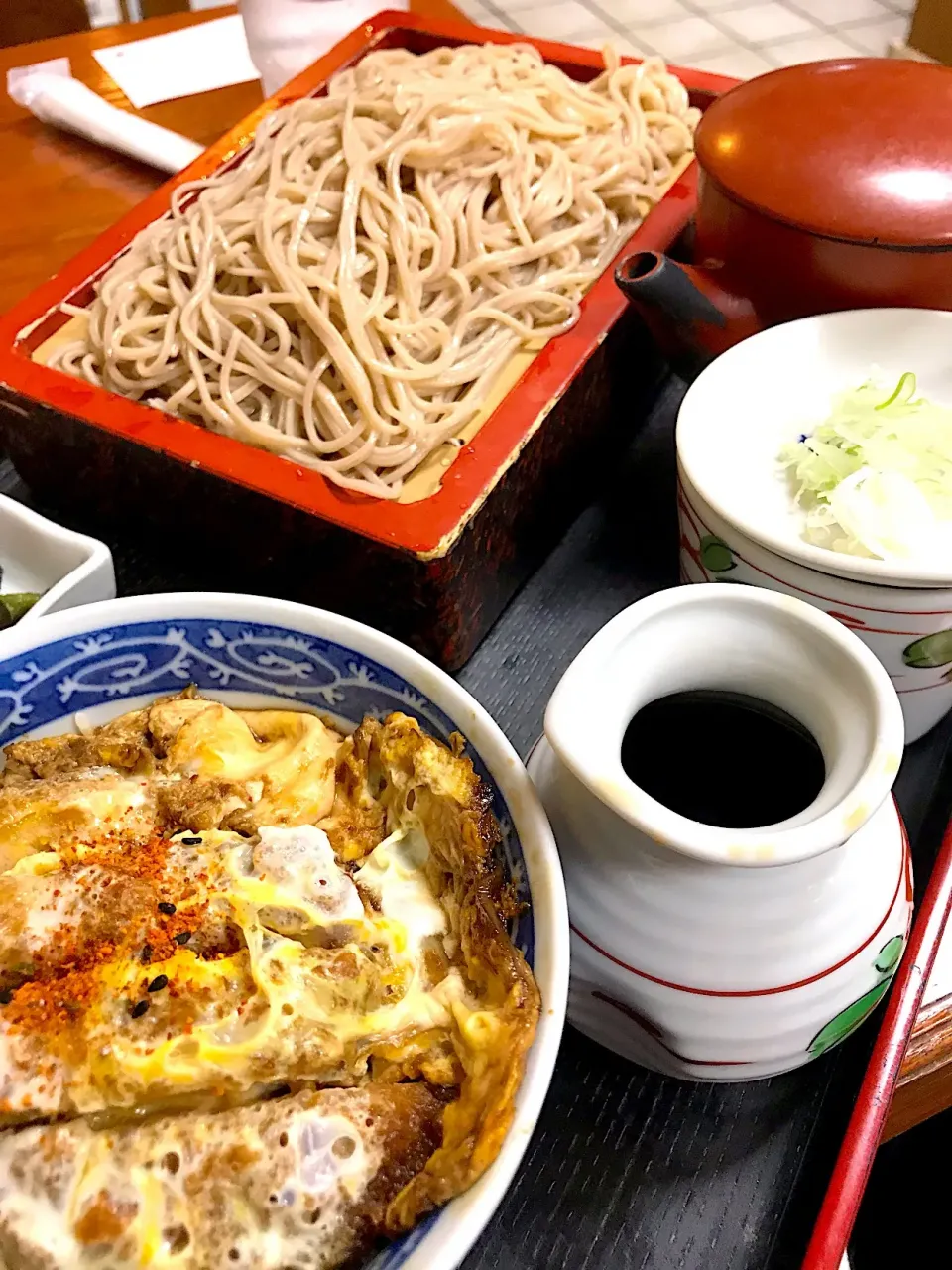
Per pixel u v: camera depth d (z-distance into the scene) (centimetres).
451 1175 18
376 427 32
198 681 26
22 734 25
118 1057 18
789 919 20
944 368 31
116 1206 17
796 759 22
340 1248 18
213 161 40
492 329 36
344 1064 19
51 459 34
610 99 43
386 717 25
